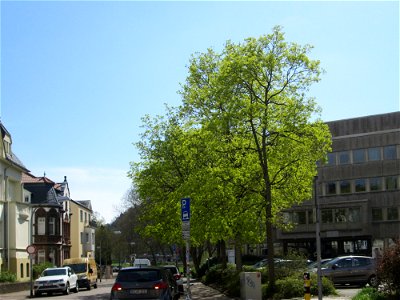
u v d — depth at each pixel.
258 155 24.39
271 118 23.31
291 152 24.36
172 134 35.50
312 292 22.53
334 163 64.44
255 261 60.34
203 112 26.59
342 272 28.48
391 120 61.88
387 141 61.72
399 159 60.81
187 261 17.84
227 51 23.84
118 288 17.09
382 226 60.84
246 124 23.95
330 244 64.31
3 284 37.94
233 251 53.00
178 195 28.47
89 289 40.97
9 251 45.38
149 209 38.09
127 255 106.06
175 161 35.41
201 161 26.92
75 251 77.06
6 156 46.56
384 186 61.28
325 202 64.12
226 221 23.55
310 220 63.72
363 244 62.03
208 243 52.41
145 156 37.03
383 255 16.00
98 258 96.94
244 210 23.62
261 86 23.41
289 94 23.64
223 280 31.81
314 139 23.77
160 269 17.77
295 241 65.88
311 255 65.00
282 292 22.27
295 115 23.11
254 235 25.62
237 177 23.80
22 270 46.94
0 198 44.81
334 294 22.61
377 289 16.86
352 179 63.16
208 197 23.91
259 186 24.28
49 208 62.94
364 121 63.44
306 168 25.42
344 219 62.28
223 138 24.25
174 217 32.94
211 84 25.84
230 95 22.94
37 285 34.16
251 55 22.77
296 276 24.67
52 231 63.00
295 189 26.08
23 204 47.97
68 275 36.12
